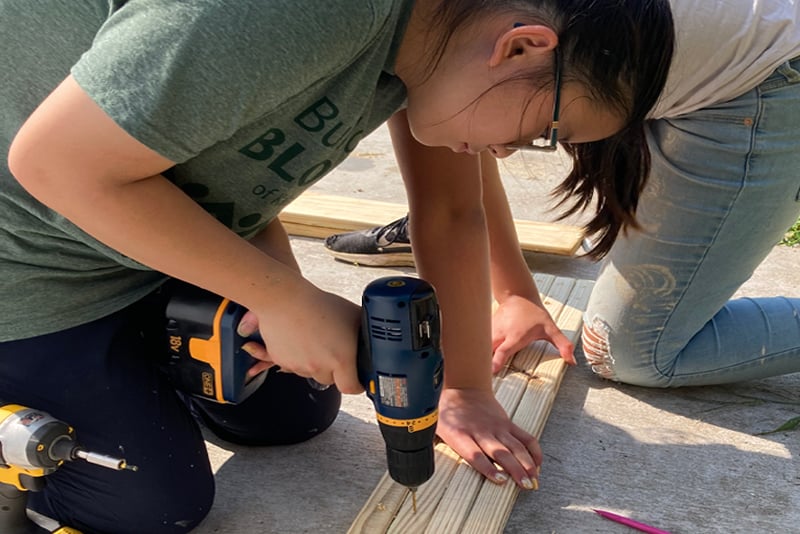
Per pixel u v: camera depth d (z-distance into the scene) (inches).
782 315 79.4
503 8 44.6
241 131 48.6
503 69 45.6
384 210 122.1
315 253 116.6
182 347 57.7
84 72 40.4
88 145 40.9
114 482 58.8
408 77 50.3
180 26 39.1
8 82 48.1
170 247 45.9
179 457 61.1
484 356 72.4
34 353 56.7
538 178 143.6
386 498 64.2
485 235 71.2
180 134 41.4
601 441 75.4
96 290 57.6
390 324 51.2
